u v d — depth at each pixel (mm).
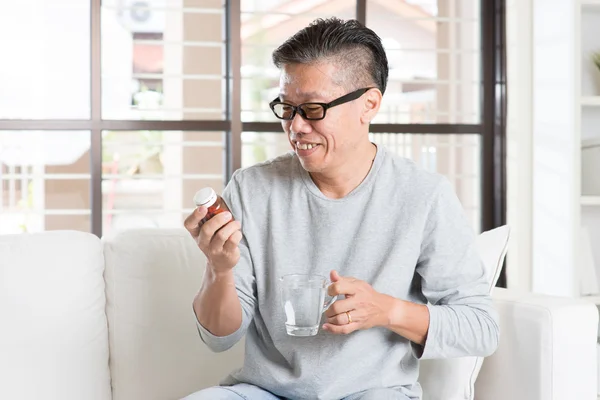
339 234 1573
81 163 3318
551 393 1717
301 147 1510
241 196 1645
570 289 2828
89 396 1799
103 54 3316
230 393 1500
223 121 3076
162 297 1892
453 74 3348
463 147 3359
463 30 3338
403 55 3316
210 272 1500
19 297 1779
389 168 1608
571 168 2826
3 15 3184
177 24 3369
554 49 2914
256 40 3273
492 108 3213
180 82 3385
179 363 1872
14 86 3213
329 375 1517
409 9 3314
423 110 3332
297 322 1385
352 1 3312
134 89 3352
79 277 1848
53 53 3240
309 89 1471
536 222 3041
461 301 1546
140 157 3412
